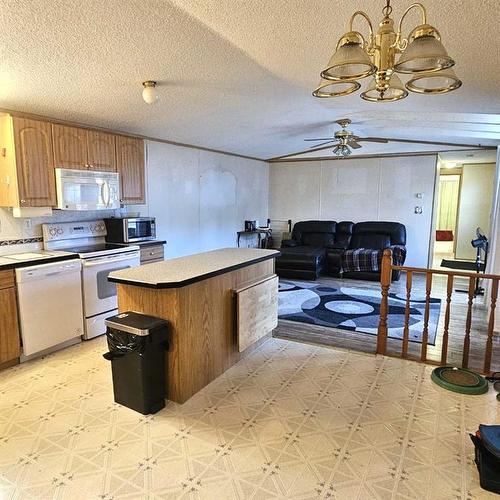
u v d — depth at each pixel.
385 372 3.07
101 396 2.70
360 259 6.60
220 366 3.04
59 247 4.05
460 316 4.58
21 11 2.00
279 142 6.61
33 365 3.20
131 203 4.50
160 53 2.66
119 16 2.15
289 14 2.09
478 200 8.57
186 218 6.07
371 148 7.47
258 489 1.83
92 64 2.73
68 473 1.94
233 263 3.10
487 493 1.81
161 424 2.36
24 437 2.23
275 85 3.48
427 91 1.77
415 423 2.37
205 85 3.40
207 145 6.15
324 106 4.36
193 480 1.89
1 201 3.45
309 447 2.14
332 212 8.07
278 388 2.82
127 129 4.64
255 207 8.18
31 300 3.24
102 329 3.92
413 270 3.22
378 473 1.94
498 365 3.21
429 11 1.82
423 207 7.22
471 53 2.21
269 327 3.62
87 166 3.91
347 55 1.48
